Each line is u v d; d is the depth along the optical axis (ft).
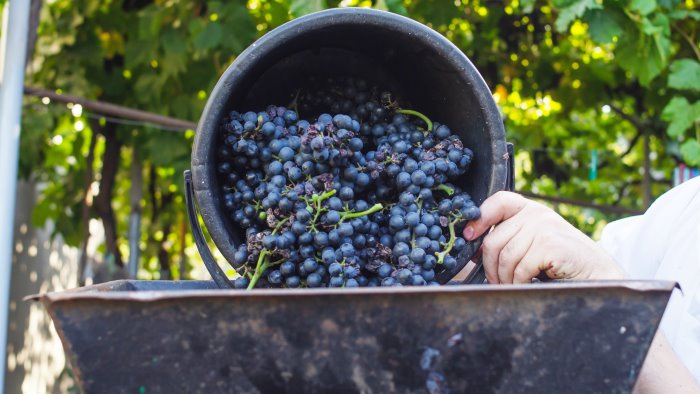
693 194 4.54
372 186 3.65
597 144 11.30
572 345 2.86
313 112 3.86
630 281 2.88
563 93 9.89
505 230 3.61
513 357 2.86
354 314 2.82
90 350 2.81
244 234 3.71
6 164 6.42
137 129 9.89
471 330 2.85
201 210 3.51
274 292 2.78
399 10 6.79
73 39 9.09
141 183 10.32
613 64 9.38
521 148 10.55
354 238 3.50
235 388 2.84
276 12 8.15
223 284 3.65
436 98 3.79
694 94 8.11
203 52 8.50
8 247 6.32
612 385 2.89
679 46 8.18
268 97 3.84
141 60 8.84
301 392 2.85
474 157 3.70
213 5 8.13
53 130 10.55
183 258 12.07
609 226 4.93
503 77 9.82
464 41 9.63
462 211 3.56
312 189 3.48
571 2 6.97
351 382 2.85
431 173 3.55
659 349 3.59
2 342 6.22
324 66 3.84
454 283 3.98
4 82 6.54
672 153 9.41
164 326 2.81
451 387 2.86
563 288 2.83
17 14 6.61
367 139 3.76
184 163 9.11
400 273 3.42
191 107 9.02
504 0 9.20
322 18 3.48
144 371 2.83
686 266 4.26
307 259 3.44
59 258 14.30
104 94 9.93
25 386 13.43
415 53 3.66
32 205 13.38
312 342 2.83
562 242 3.56
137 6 9.48
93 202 10.53
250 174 3.59
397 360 2.85
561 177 10.87
